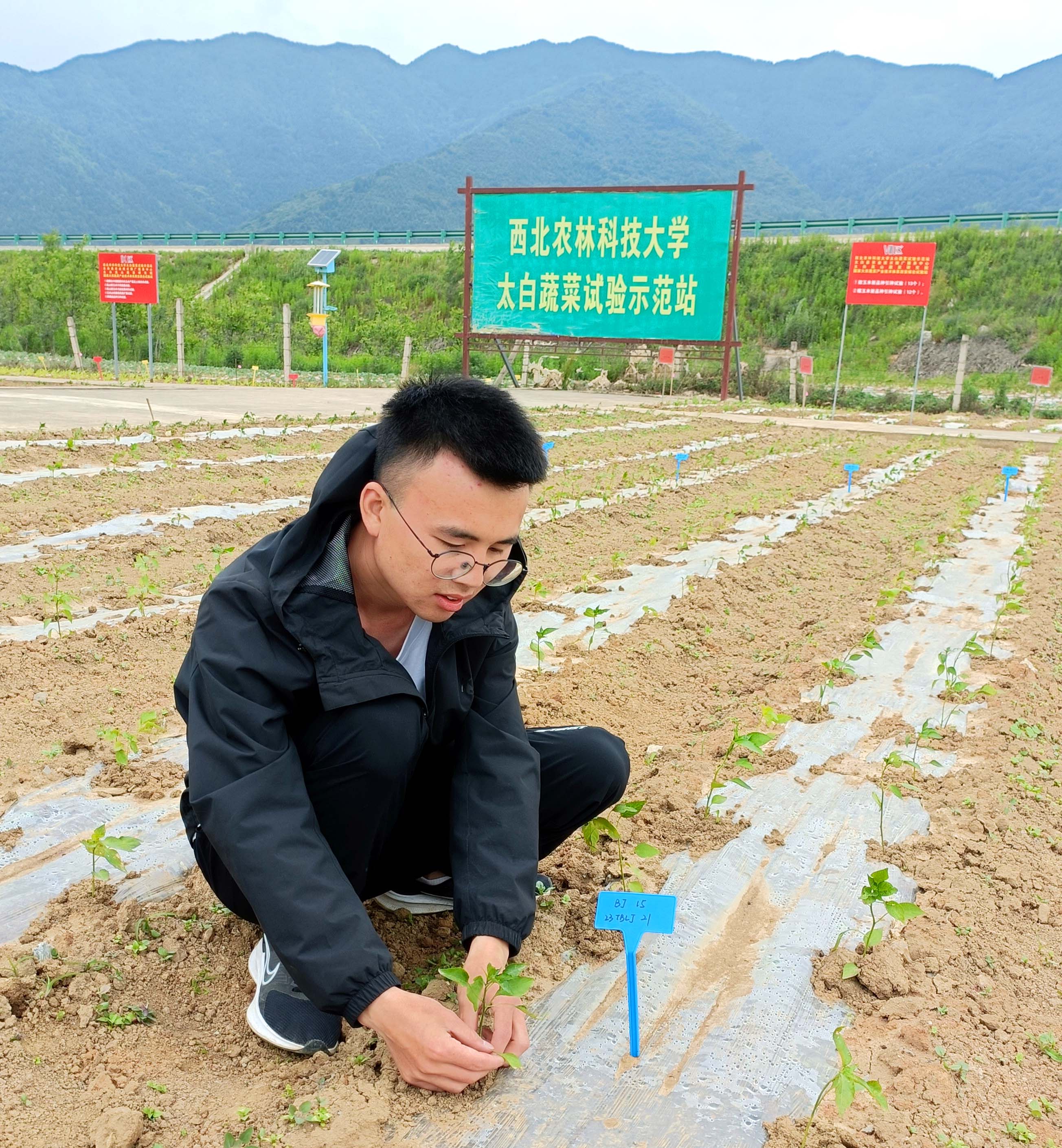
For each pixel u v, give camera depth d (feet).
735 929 8.30
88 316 100.53
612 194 65.10
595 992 7.38
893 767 11.38
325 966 5.65
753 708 13.10
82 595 16.17
